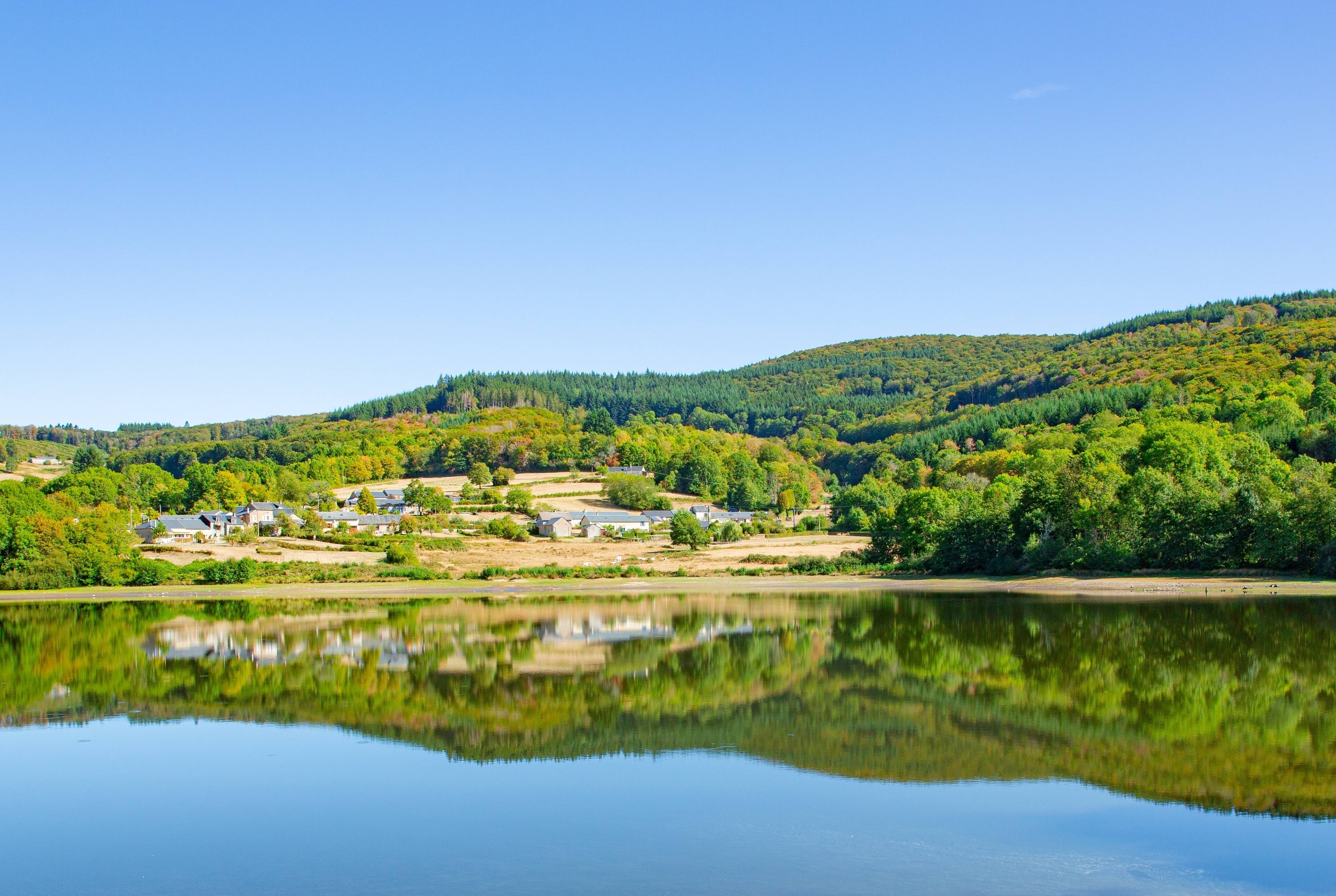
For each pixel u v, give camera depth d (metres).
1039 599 88.00
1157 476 106.25
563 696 46.19
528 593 106.06
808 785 31.05
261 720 41.72
